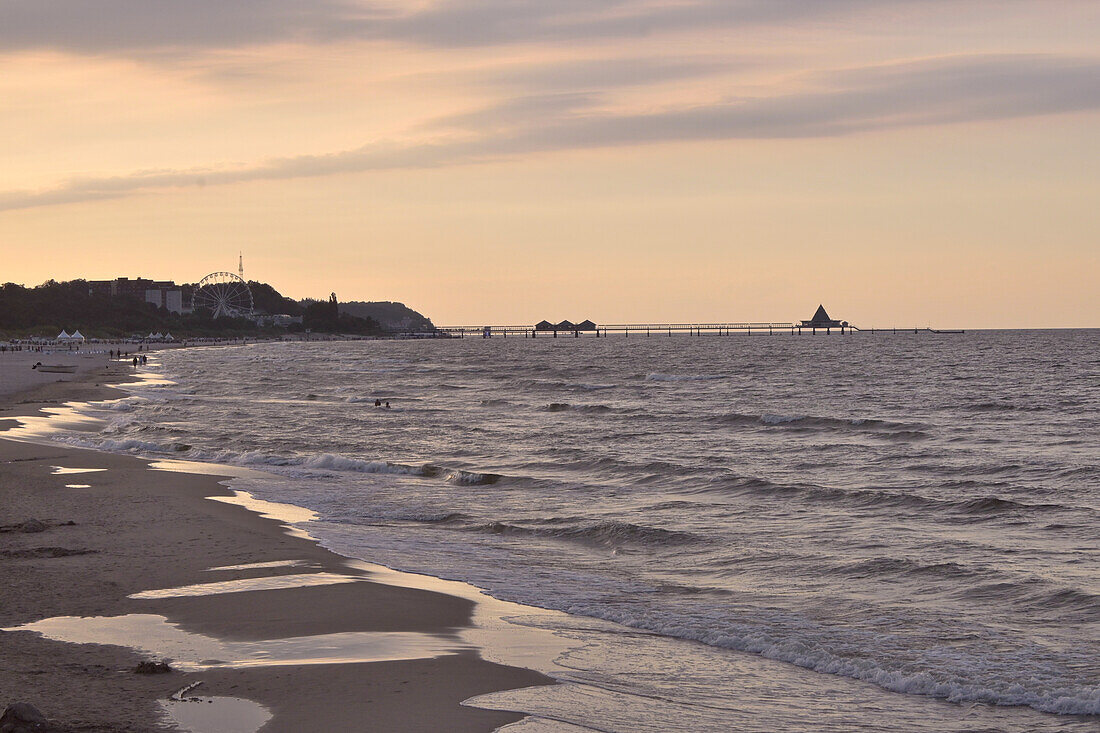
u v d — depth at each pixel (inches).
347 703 554.6
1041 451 2004.2
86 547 1013.8
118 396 3784.5
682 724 540.7
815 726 546.6
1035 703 583.8
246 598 804.6
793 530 1167.0
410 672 614.9
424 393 4254.4
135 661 628.4
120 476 1553.9
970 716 567.2
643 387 4596.5
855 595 852.6
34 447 1961.1
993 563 963.3
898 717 563.8
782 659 673.6
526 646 687.7
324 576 891.4
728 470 1681.8
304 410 3171.8
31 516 1192.2
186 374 5895.7
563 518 1238.9
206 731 504.7
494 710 550.0
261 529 1131.3
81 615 745.0
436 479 1616.6
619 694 589.0
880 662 661.3
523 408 3326.8
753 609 807.1
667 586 891.4
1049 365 6131.9
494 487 1529.3
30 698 546.0
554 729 523.2
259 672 608.7
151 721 516.1
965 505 1314.0
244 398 3786.9
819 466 1792.6
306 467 1749.5
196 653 649.0
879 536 1124.5
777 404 3440.0
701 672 641.0
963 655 674.2
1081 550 1031.6
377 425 2645.2
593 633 729.0
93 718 515.8
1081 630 732.7
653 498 1428.4
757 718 556.7
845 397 3732.8
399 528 1182.9
